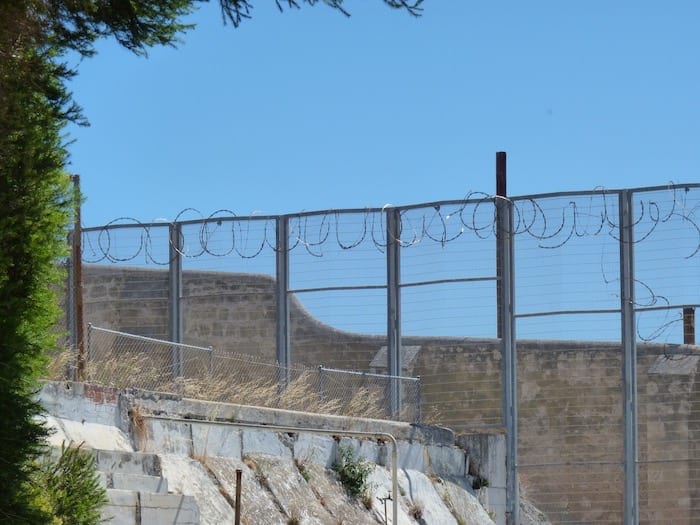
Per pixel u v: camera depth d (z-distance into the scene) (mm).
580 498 31047
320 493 25625
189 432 23391
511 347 31703
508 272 31797
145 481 20328
